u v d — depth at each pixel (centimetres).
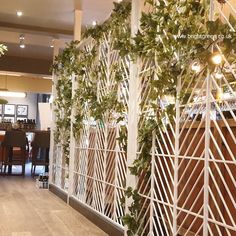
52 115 708
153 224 300
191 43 241
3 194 620
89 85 497
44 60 1159
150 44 299
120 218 358
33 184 761
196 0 241
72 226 418
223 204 226
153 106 295
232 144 224
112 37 407
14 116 1664
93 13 689
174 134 271
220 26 215
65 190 596
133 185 330
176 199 265
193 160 260
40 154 927
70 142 568
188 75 250
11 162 908
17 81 1396
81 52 543
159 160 292
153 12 306
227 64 212
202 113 247
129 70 354
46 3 654
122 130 362
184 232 269
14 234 374
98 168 452
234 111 226
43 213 483
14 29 790
